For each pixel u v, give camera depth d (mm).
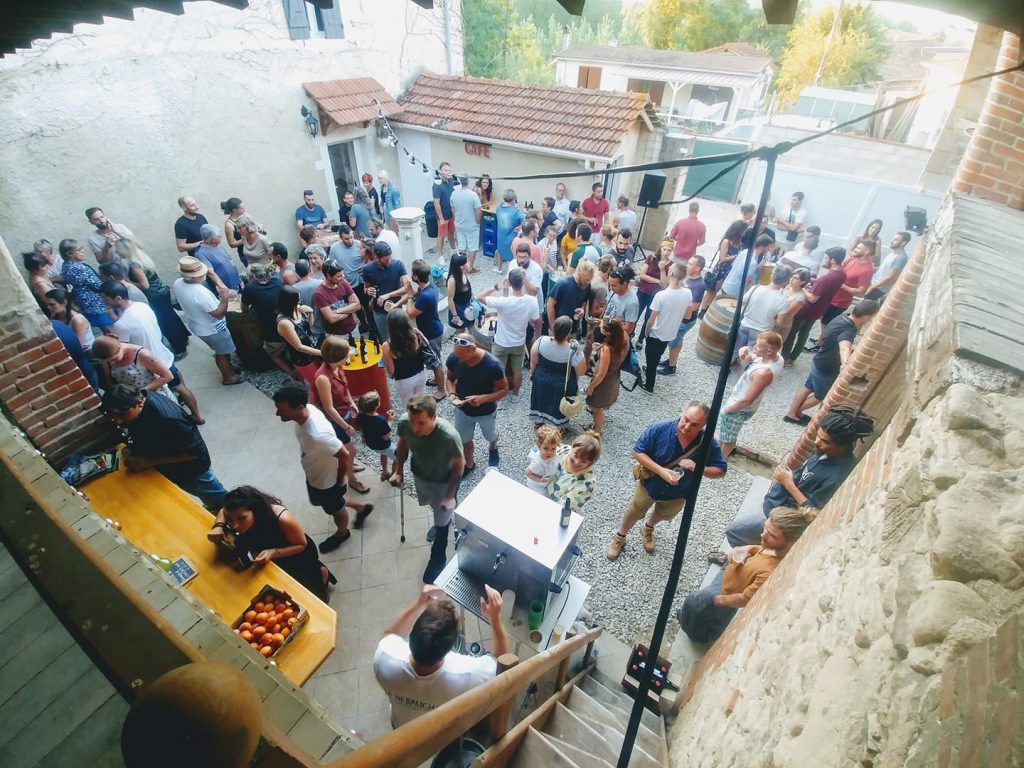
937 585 1071
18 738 1279
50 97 6254
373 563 4258
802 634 1783
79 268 5684
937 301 2070
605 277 6328
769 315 6074
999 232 2473
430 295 5520
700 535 4656
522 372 6684
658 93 24297
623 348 4957
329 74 9211
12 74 5938
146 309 4836
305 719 1079
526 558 2861
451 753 2529
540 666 2100
